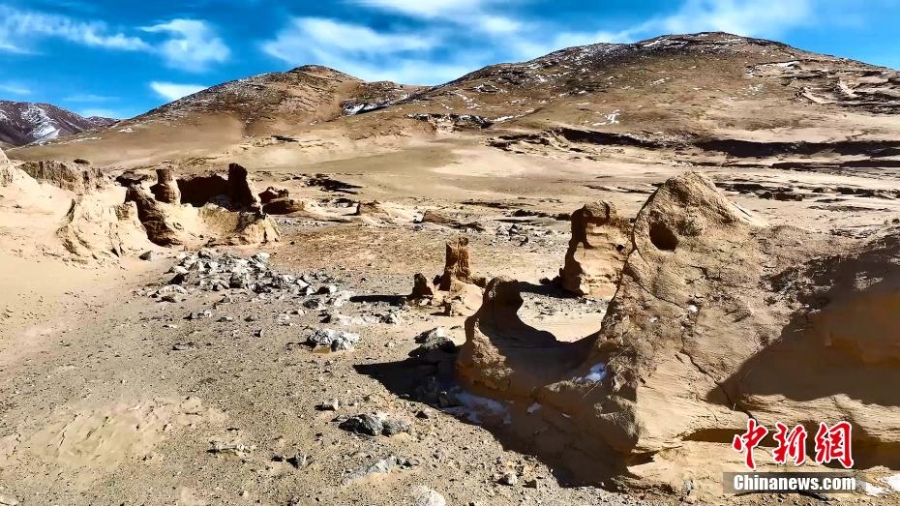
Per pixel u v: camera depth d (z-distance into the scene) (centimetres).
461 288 1592
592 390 789
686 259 888
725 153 7844
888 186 4822
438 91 13512
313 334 1195
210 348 1175
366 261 2192
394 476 723
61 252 1820
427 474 734
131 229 2230
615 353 820
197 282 1773
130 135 12525
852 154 6919
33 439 788
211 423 852
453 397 937
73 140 12156
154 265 2028
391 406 918
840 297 765
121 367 1069
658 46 14162
